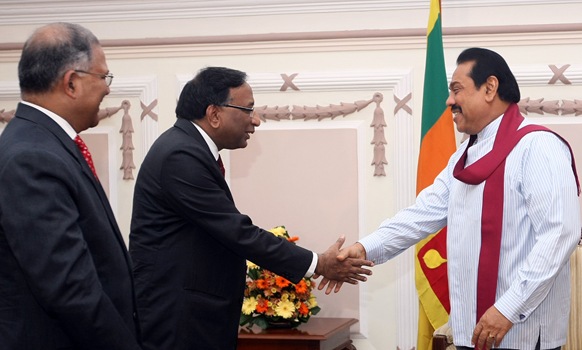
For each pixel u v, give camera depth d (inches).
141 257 110.9
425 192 125.8
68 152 79.9
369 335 157.8
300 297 144.2
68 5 165.5
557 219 98.7
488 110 108.4
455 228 108.7
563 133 150.9
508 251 103.3
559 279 103.9
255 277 145.1
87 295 73.8
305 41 158.7
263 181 160.9
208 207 109.0
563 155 102.4
